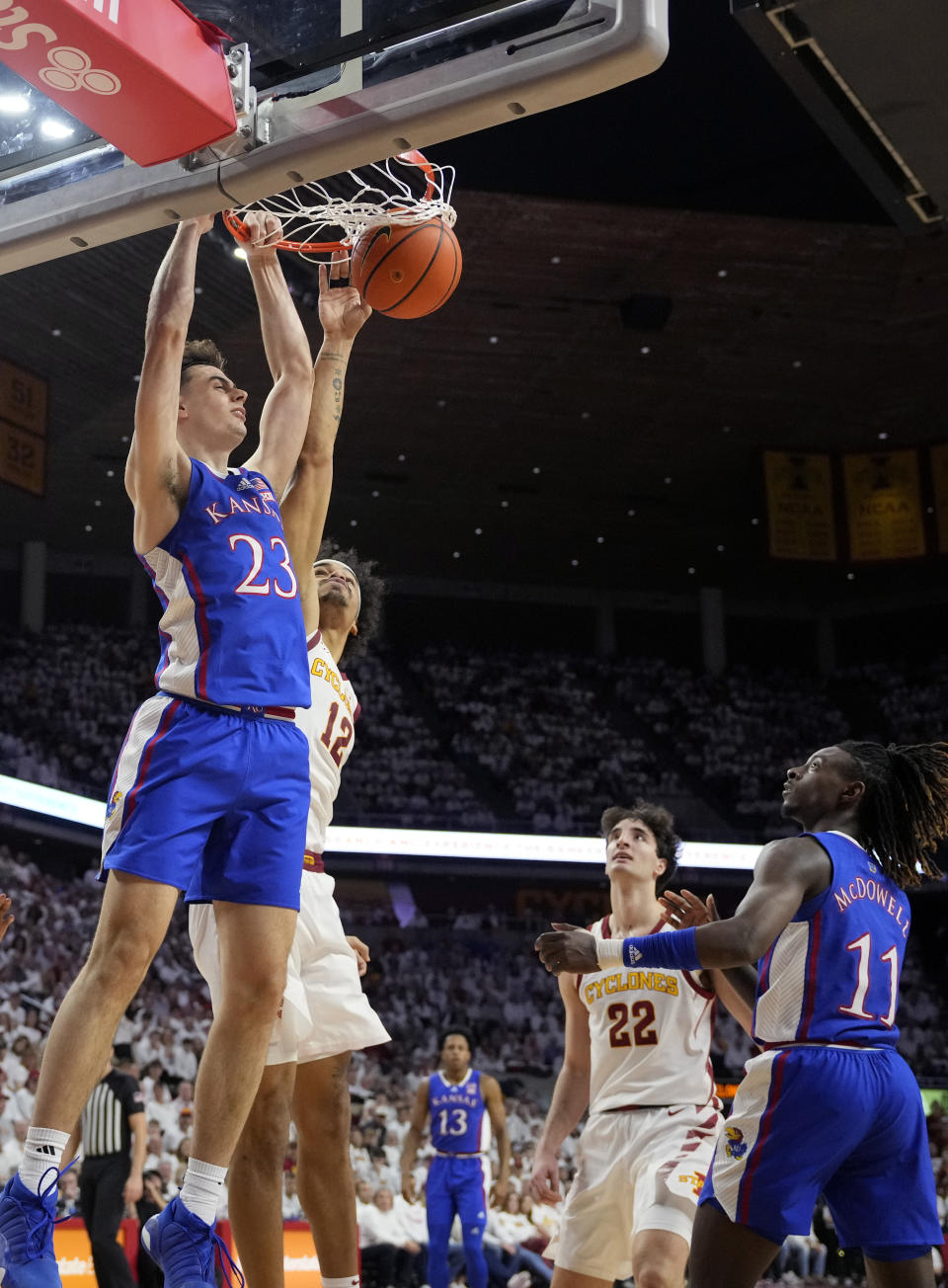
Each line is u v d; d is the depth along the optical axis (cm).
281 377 339
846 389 2194
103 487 2230
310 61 286
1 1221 229
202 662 277
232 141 287
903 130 459
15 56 258
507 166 1831
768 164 1903
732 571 2780
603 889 2267
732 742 2667
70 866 1967
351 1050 377
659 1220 396
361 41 282
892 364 2127
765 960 330
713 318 1997
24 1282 221
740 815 2517
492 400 2152
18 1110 1062
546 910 2234
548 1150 473
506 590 2808
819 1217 1319
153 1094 1147
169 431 281
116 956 254
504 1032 1930
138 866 259
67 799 1877
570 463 2362
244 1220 335
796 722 2742
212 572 283
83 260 1594
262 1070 269
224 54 282
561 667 2750
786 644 2930
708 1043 455
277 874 274
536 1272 1052
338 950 383
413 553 2666
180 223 297
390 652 2708
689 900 378
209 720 274
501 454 2319
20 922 1625
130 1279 698
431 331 1961
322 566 428
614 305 1945
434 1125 945
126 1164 712
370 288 331
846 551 2302
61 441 2067
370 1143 1152
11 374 1864
